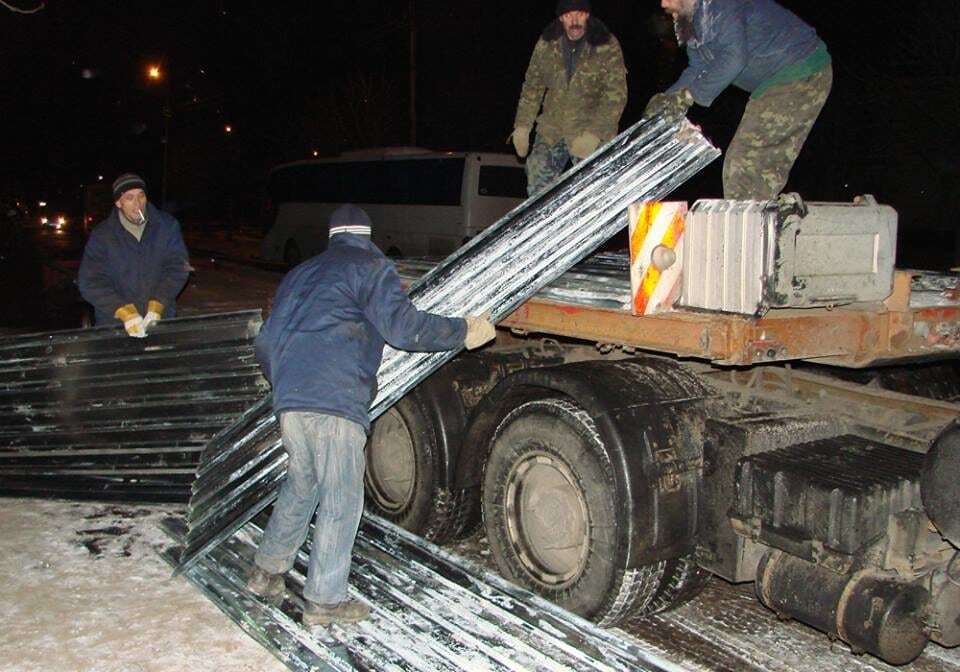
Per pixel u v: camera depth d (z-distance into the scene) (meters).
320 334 3.76
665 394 4.12
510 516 4.50
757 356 3.65
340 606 4.02
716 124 16.83
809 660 4.03
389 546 4.84
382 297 3.76
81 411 5.94
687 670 3.60
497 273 4.37
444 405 5.11
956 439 3.35
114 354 5.82
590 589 4.09
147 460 5.79
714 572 3.99
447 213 19.84
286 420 3.78
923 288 4.07
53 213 51.16
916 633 3.53
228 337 5.49
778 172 4.86
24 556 4.88
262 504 4.42
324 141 35.88
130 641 3.96
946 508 3.37
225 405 5.52
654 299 3.89
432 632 3.92
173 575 4.60
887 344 3.96
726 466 3.91
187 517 4.91
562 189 4.47
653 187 4.24
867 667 3.96
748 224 3.60
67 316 13.84
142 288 5.87
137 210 5.76
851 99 16.72
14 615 4.20
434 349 3.91
